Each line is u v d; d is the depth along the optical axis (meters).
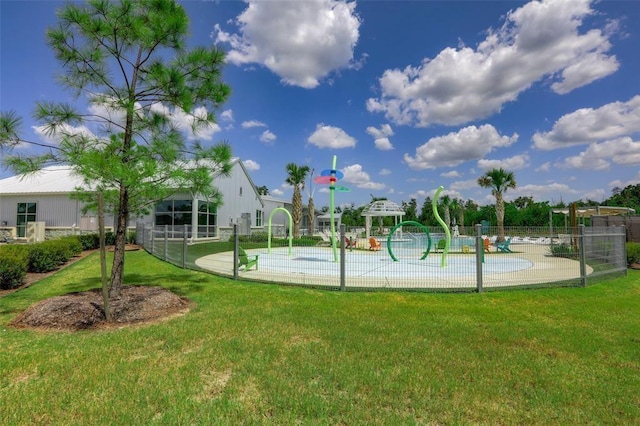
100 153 5.25
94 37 5.82
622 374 3.65
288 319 5.55
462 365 3.82
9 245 10.02
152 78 6.07
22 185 24.11
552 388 3.33
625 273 10.37
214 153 6.41
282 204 40.94
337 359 3.94
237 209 27.23
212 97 6.59
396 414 2.86
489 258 13.73
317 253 18.22
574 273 10.58
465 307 6.45
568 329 5.18
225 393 3.16
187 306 6.39
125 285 7.46
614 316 5.91
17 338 4.53
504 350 4.30
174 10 6.18
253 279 9.38
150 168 5.40
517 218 35.84
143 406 2.93
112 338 4.56
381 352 4.18
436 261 14.02
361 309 6.27
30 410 2.85
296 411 2.88
